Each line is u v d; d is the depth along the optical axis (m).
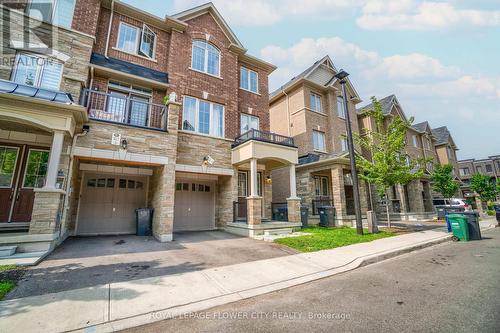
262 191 14.05
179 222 12.16
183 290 4.32
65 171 7.79
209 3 13.52
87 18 9.91
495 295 4.02
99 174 10.98
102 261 6.03
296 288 4.62
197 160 11.39
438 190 21.45
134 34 11.97
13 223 7.89
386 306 3.71
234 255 6.89
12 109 6.50
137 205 11.62
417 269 5.77
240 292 4.33
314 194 16.06
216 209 13.11
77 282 4.55
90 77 9.99
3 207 7.96
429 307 3.63
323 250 7.47
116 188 11.27
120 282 4.61
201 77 12.64
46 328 3.00
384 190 12.14
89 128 8.34
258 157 11.12
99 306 3.62
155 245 8.22
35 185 8.45
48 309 3.48
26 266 5.35
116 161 8.99
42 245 6.45
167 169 9.51
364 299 4.00
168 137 9.72
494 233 11.88
